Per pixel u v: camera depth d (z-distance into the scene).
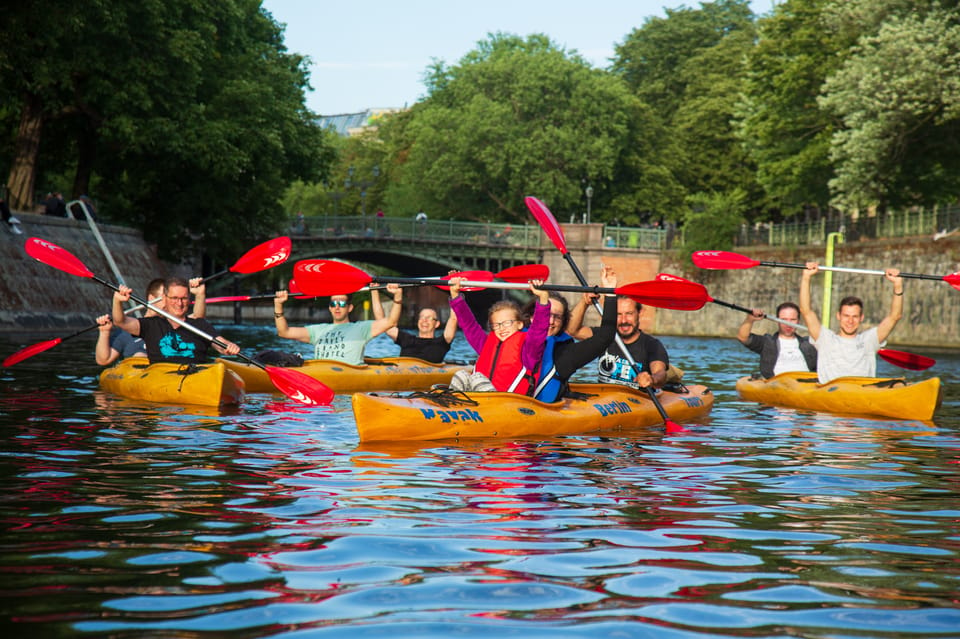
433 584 3.62
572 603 3.43
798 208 42.69
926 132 30.70
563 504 5.11
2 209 26.81
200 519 4.65
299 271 9.18
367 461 6.39
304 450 6.84
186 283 10.29
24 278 27.06
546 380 8.21
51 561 3.88
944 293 31.94
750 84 41.00
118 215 41.06
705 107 56.41
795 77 37.28
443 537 4.34
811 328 10.90
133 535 4.32
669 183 57.25
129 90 30.78
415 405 7.46
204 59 35.66
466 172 56.59
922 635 3.13
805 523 4.75
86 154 35.53
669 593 3.56
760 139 40.59
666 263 49.88
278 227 45.41
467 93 57.22
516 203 57.12
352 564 3.88
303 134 41.69
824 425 8.99
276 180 39.44
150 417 8.59
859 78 29.44
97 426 7.95
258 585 3.58
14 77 29.02
